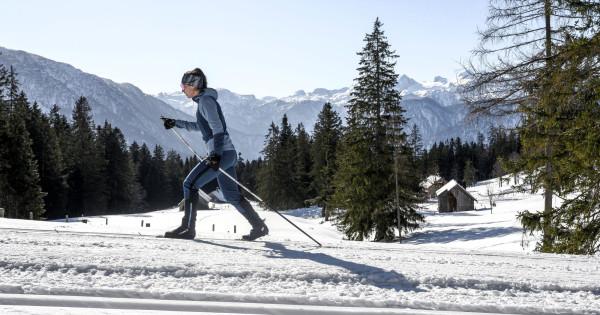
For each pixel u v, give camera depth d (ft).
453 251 18.28
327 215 126.52
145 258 12.37
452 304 10.66
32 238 14.62
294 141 219.00
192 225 17.01
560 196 41.01
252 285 11.04
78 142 212.64
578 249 38.81
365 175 88.94
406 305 10.56
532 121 41.24
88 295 9.82
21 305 9.19
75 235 15.94
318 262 13.44
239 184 16.76
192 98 16.14
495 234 79.20
